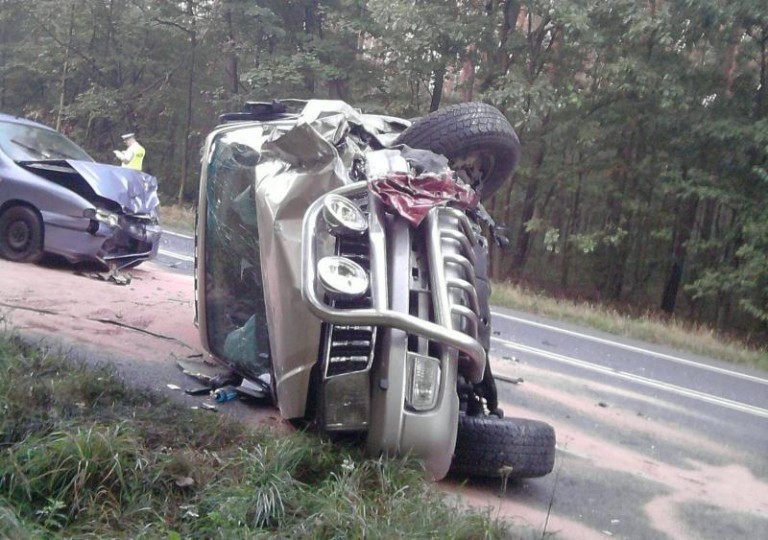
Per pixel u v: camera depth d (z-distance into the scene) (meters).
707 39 19.81
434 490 4.27
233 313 5.88
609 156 22.98
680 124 20.94
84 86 31.09
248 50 25.64
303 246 4.54
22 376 4.79
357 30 22.97
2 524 3.25
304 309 4.65
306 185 4.89
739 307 21.36
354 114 5.44
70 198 9.62
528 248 26.02
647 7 20.06
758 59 20.44
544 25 21.23
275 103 6.76
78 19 29.00
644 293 25.66
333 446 4.50
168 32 28.69
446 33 20.50
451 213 4.78
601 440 6.78
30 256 9.75
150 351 6.74
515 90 19.61
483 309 5.11
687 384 9.95
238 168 5.83
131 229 10.14
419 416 4.36
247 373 5.69
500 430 4.95
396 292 4.42
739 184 20.50
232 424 4.69
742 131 19.53
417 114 23.56
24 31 32.59
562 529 4.64
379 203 4.68
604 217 24.89
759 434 7.86
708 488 5.94
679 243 23.42
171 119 31.36
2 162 9.90
